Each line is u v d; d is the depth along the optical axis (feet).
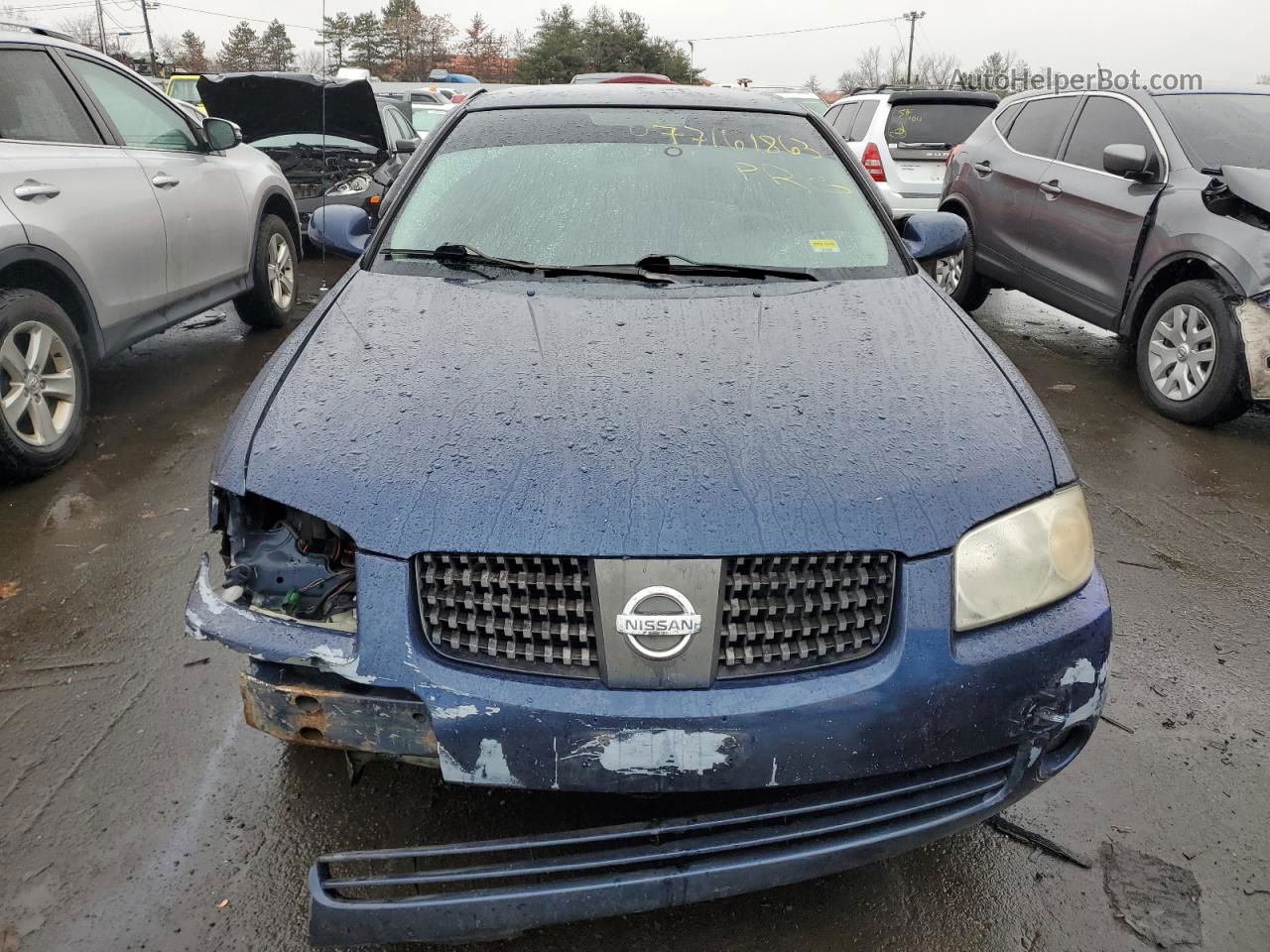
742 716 5.40
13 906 6.32
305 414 6.48
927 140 28.37
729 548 5.49
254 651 5.73
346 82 26.09
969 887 6.73
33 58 13.65
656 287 8.53
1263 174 15.33
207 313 22.20
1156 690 9.05
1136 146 16.75
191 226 16.22
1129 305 17.22
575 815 6.93
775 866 5.52
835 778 5.58
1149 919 6.51
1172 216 16.19
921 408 6.68
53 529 11.59
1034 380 18.43
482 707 5.43
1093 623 6.08
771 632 5.54
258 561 6.14
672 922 6.38
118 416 15.47
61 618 9.69
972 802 5.98
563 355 7.18
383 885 5.40
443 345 7.33
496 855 6.49
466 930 5.39
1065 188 18.85
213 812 7.16
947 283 23.58
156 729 8.05
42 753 7.75
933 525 5.76
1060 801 7.58
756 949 6.21
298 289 23.79
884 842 5.67
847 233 9.50
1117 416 16.53
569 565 5.51
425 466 5.93
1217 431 15.93
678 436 6.18
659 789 5.51
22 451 12.47
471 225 9.31
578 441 6.11
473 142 10.33
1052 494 6.23
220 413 15.66
